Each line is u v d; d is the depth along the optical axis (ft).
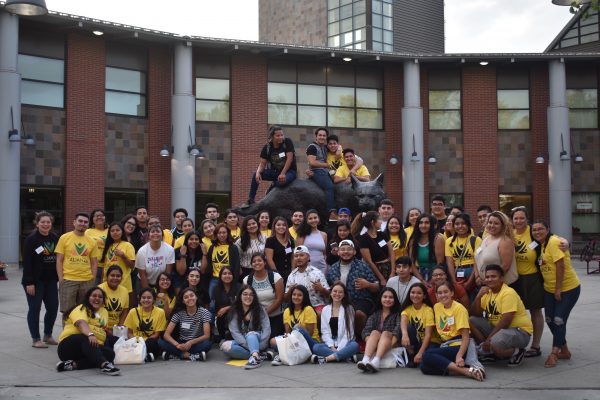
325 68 94.84
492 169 95.55
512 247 27.09
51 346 31.37
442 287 25.84
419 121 93.86
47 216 31.22
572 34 131.23
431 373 25.22
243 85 90.48
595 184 97.19
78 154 80.02
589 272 70.33
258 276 30.50
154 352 29.07
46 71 78.89
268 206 38.47
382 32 177.88
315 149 39.14
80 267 30.91
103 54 82.53
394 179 95.96
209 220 33.37
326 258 33.45
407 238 32.40
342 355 27.66
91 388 23.35
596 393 22.16
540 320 28.73
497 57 93.09
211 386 23.61
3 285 57.77
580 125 97.71
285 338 27.63
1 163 72.23
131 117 84.43
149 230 33.40
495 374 25.17
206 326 28.99
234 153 89.40
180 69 85.10
